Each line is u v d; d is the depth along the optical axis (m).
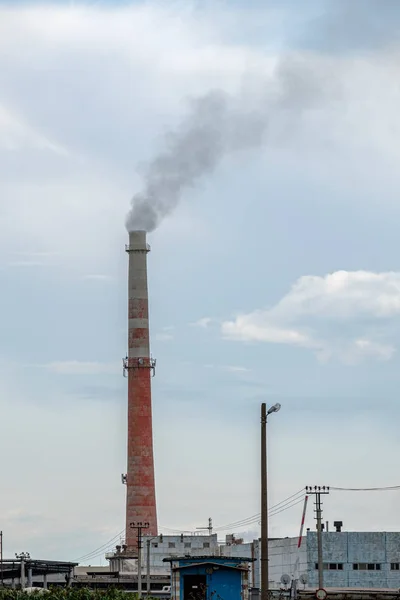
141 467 193.00
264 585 71.44
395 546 153.38
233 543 191.38
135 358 195.00
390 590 90.75
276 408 73.25
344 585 151.62
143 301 195.88
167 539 192.88
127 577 166.12
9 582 146.38
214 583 94.12
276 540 162.75
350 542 152.88
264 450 73.31
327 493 119.75
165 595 136.50
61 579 161.62
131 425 194.00
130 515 192.75
